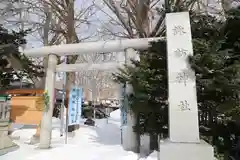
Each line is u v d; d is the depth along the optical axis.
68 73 10.11
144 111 5.16
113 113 21.83
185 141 3.71
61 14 10.95
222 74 4.16
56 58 7.27
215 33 4.93
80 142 7.44
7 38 7.34
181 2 8.20
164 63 5.20
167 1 6.62
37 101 7.11
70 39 10.56
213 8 8.95
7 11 11.65
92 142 7.43
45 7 11.98
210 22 5.19
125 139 6.12
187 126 3.76
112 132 9.25
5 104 6.36
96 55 16.34
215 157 4.46
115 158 5.32
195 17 5.20
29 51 7.32
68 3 10.70
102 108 24.22
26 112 7.21
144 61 5.30
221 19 5.61
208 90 4.50
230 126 4.95
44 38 12.38
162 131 5.14
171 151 3.50
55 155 5.80
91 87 26.16
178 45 4.16
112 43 6.58
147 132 5.39
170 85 3.97
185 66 4.03
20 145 6.83
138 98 5.08
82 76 25.33
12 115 7.33
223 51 4.32
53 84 7.13
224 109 4.37
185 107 3.84
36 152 6.08
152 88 4.96
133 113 5.80
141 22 9.46
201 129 4.97
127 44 6.44
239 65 4.22
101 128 10.19
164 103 5.10
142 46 6.34
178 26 4.26
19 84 10.12
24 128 9.54
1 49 6.63
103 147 6.54
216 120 5.03
